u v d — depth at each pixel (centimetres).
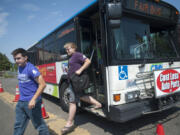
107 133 367
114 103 325
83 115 500
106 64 336
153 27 418
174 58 441
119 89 330
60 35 557
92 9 409
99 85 452
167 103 379
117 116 310
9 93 1007
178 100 410
